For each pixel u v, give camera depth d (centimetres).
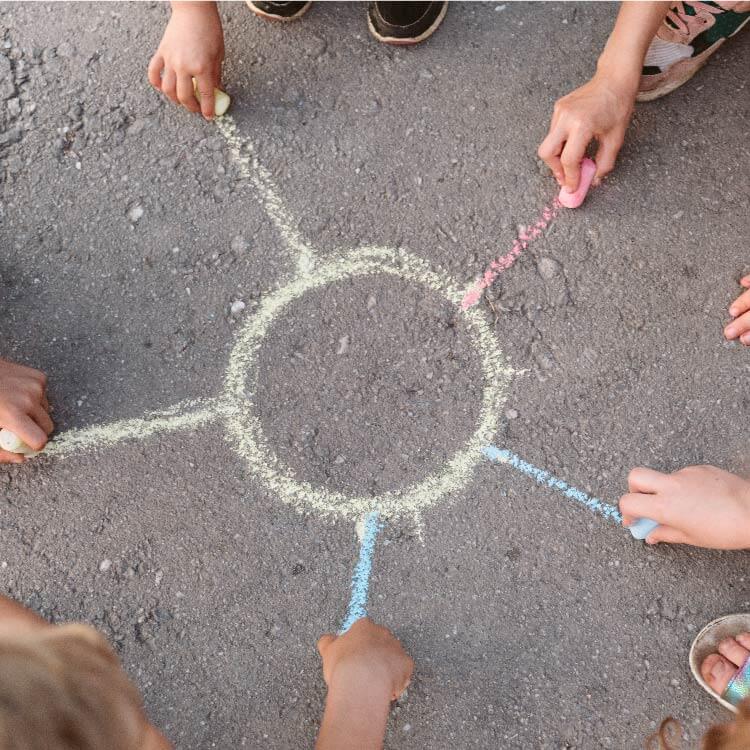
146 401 103
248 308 105
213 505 101
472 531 99
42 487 101
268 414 103
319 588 99
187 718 97
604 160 103
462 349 103
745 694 93
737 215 105
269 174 109
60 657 57
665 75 106
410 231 107
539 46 111
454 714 96
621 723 95
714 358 102
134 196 109
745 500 92
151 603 99
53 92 112
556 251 105
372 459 101
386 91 111
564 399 102
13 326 106
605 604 97
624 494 99
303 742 96
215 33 105
